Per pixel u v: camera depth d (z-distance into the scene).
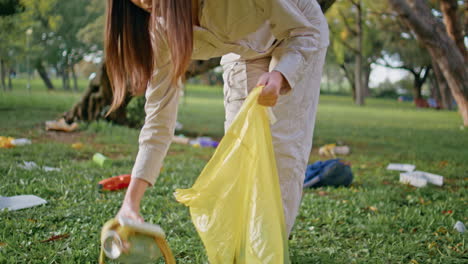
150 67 1.84
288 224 2.12
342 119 16.98
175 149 7.25
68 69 25.78
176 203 3.77
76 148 6.59
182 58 1.55
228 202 1.88
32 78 41.19
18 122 9.10
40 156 5.63
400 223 3.44
